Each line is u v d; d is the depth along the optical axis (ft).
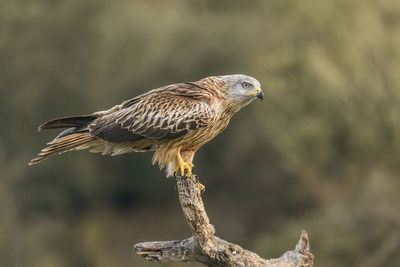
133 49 74.79
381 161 62.39
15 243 70.69
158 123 26.30
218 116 27.35
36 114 75.51
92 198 80.02
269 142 65.57
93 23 75.56
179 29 74.64
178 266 52.34
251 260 22.70
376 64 62.28
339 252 60.13
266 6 70.18
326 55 61.98
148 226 80.23
